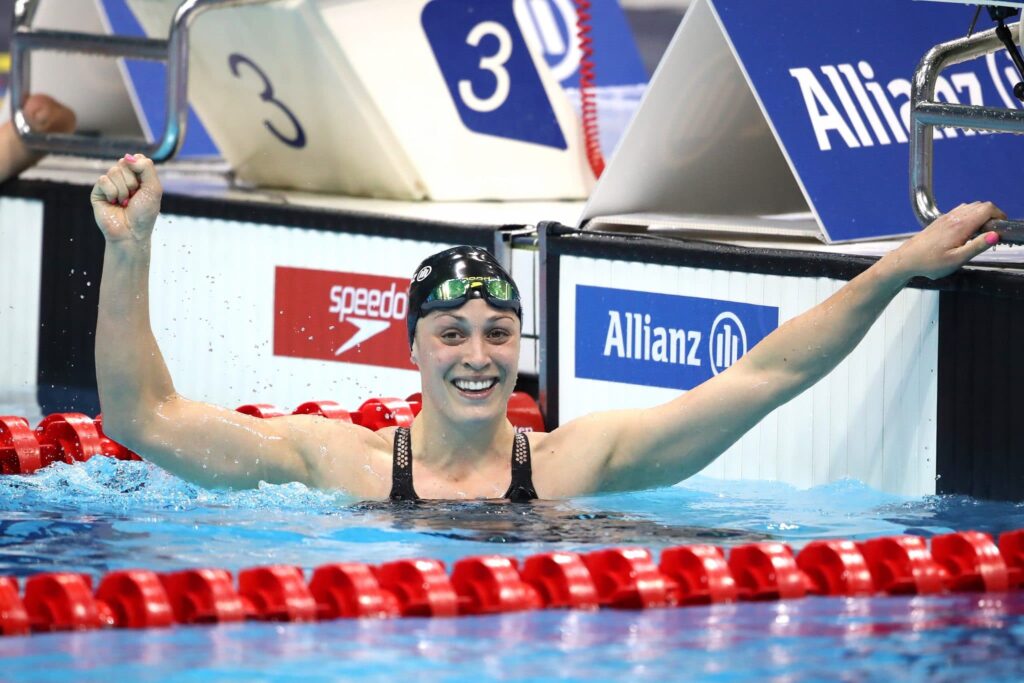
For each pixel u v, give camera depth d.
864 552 13.04
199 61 25.38
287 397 23.61
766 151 22.19
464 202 25.44
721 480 18.16
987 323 16.25
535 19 30.16
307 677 9.95
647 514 15.21
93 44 24.86
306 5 23.48
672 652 10.65
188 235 24.56
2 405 23.55
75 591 11.40
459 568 12.27
